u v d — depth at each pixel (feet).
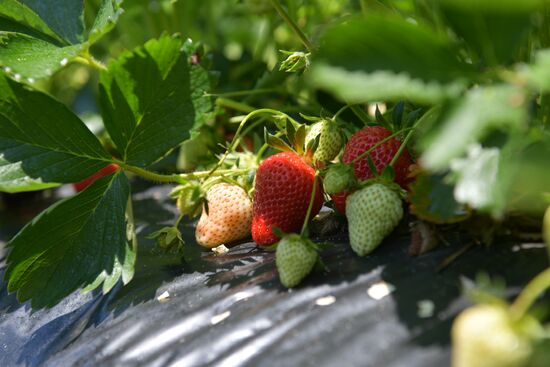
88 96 2.73
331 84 0.99
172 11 2.17
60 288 1.31
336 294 1.11
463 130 0.94
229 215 1.38
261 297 1.17
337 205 1.29
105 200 1.34
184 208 1.42
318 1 1.94
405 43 1.00
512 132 1.02
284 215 1.30
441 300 1.04
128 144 1.36
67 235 1.32
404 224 1.21
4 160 1.31
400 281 1.10
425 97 0.97
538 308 0.92
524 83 0.96
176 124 1.36
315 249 1.17
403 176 1.27
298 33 1.39
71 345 1.24
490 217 1.11
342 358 1.00
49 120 1.33
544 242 1.10
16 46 1.36
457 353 0.93
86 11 2.22
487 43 0.99
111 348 1.18
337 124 1.34
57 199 2.19
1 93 1.31
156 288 1.30
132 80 1.35
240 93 1.74
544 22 1.23
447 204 1.06
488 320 0.89
